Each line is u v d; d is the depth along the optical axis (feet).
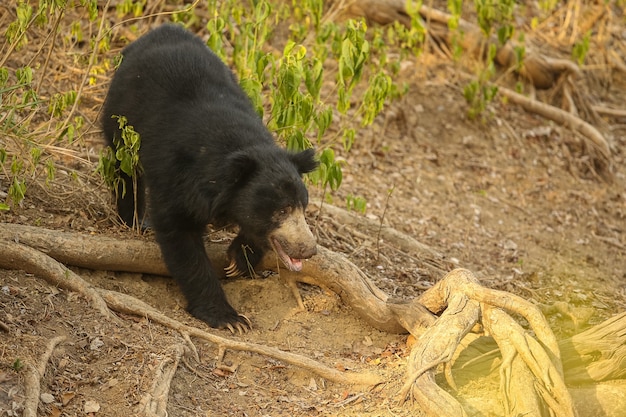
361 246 26.91
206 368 19.25
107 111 23.26
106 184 23.45
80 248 21.13
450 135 38.63
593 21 48.88
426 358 18.19
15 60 30.45
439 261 28.04
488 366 19.31
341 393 19.10
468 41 42.96
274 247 20.81
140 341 18.95
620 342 18.89
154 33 24.09
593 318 25.44
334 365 20.18
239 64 29.19
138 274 22.34
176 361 18.48
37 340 17.78
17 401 15.93
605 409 18.39
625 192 39.73
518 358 18.31
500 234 32.58
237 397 18.58
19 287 19.45
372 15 41.93
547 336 18.65
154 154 21.22
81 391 17.19
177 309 21.72
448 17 42.75
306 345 21.04
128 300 20.21
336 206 29.50
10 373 16.55
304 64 24.41
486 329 19.25
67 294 19.85
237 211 20.49
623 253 33.78
